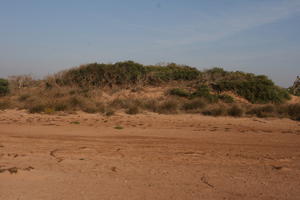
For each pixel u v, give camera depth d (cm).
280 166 665
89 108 1669
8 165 627
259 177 579
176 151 809
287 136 1085
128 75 2498
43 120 1384
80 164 654
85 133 1078
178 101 1908
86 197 467
